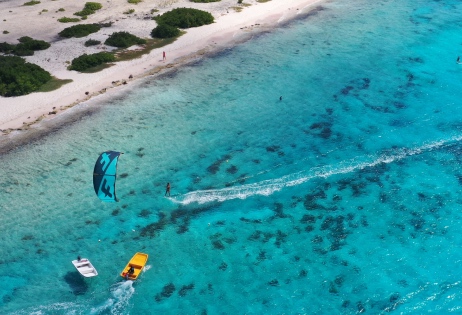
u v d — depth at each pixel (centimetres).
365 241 3797
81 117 5253
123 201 4203
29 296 3391
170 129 5097
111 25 7600
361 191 4288
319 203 4175
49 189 4297
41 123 5141
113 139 4928
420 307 3288
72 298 3378
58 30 7438
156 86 5866
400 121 5219
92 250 3744
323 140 4953
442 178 4412
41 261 3650
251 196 4262
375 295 3378
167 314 3272
